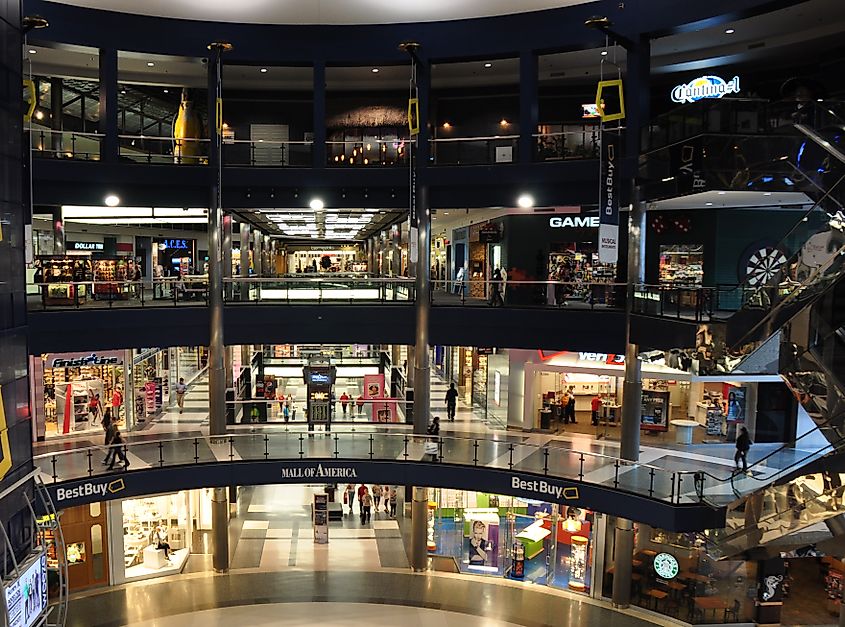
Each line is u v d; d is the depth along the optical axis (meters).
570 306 21.80
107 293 21.92
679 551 20.30
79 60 24.06
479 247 30.95
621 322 20.61
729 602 20.03
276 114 28.83
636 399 20.53
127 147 25.39
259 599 20.91
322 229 36.88
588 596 21.56
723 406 24.89
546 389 26.52
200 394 31.27
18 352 13.25
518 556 22.56
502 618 20.02
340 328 22.77
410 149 21.77
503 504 23.88
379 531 26.28
